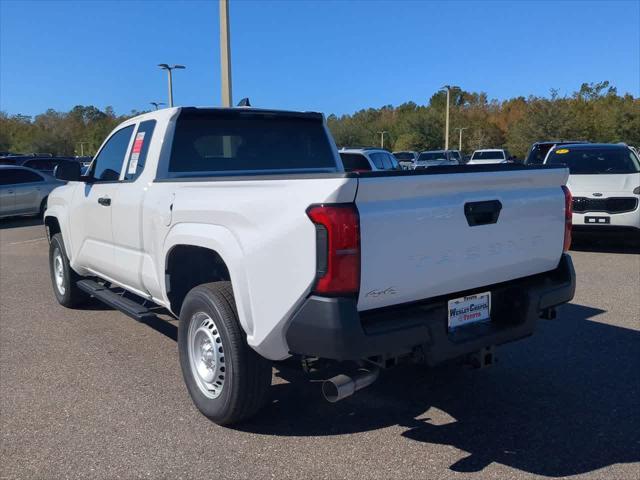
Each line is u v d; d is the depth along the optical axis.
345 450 3.63
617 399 4.31
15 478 3.36
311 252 3.09
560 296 4.00
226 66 11.00
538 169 3.89
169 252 4.27
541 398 4.36
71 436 3.84
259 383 3.72
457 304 3.61
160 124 4.81
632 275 8.41
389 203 3.19
